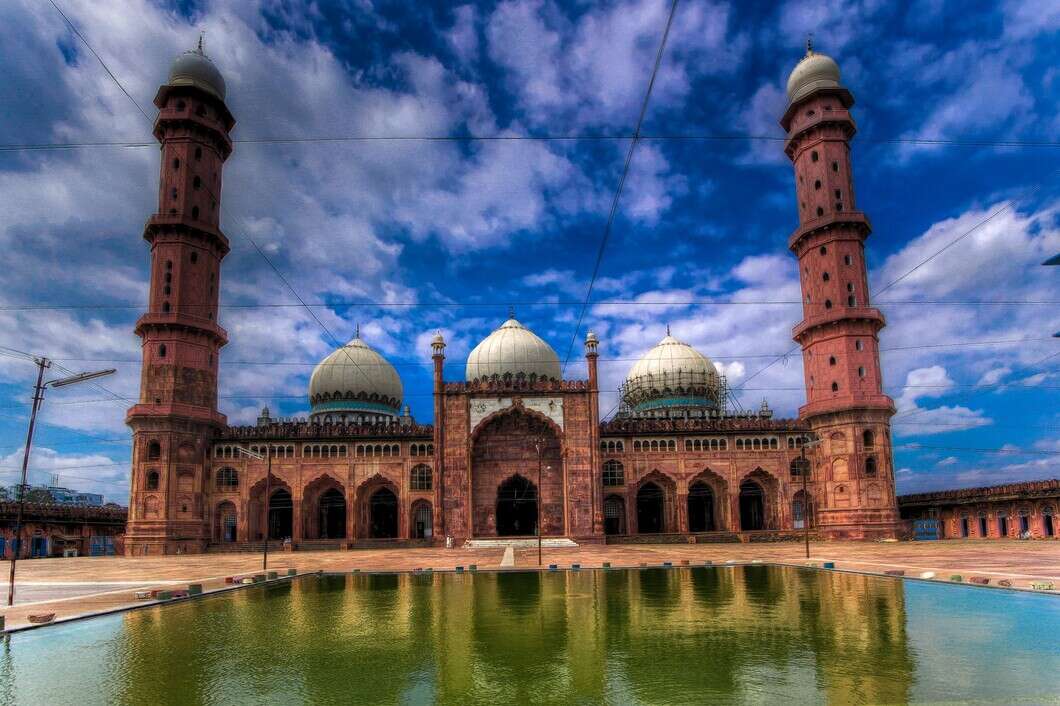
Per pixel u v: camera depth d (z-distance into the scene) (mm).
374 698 8352
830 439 47906
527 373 55531
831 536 46875
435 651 10984
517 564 28828
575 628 12844
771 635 11844
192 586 19875
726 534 47062
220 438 49250
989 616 13672
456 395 48156
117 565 33531
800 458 50750
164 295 46250
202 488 46656
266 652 11172
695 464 50688
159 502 44438
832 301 48188
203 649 11523
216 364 48688
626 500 50094
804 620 13375
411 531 49469
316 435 49812
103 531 59031
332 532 55656
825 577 22141
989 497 48406
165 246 46906
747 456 50812
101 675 9781
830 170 49156
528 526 51812
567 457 47344
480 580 23062
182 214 46688
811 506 50031
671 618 13836
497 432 49406
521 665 9891
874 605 15344
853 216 47969
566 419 47875
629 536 47062
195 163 47906
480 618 14320
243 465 49188
